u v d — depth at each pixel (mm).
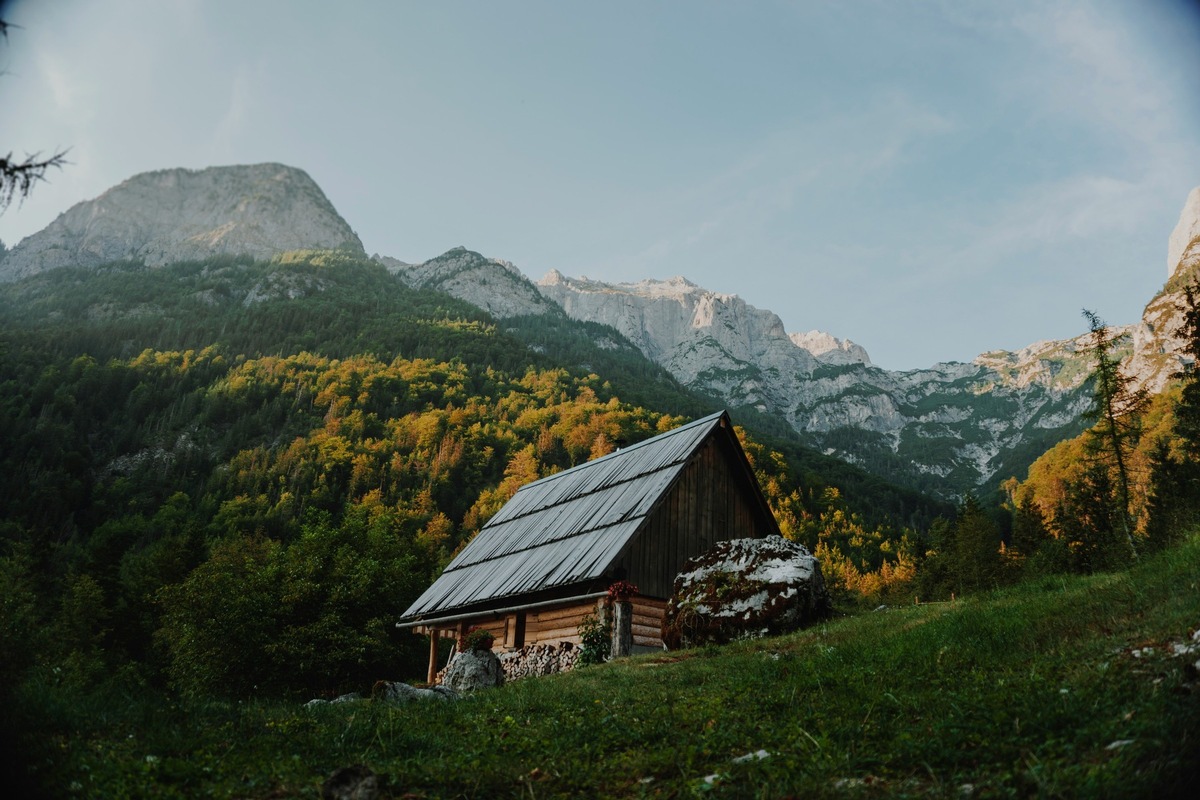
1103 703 7586
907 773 6953
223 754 8773
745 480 27312
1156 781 5582
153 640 54594
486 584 27297
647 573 24219
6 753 7391
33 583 59094
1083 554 47688
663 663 16672
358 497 139125
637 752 8562
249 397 191875
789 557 19922
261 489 145750
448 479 148875
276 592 39781
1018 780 6262
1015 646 11477
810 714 9156
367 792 7191
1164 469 49281
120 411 189500
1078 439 136500
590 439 166375
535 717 11180
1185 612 10359
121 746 8656
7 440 155125
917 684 10180
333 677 38188
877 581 107312
